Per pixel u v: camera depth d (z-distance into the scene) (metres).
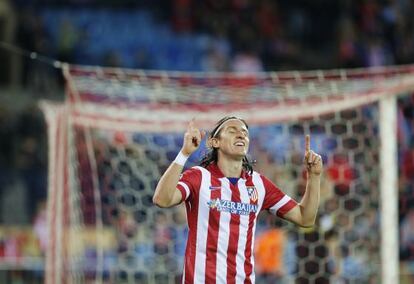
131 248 30.08
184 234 29.95
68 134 23.50
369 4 53.56
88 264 30.91
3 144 43.81
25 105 45.62
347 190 28.09
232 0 52.50
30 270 29.61
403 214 35.66
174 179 13.75
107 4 51.19
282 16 53.41
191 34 51.28
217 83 23.25
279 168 29.59
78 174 28.38
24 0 50.03
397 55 52.69
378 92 23.20
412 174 37.06
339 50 52.41
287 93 23.56
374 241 27.33
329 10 55.00
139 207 30.08
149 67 49.91
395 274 23.17
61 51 49.38
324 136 30.48
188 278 14.20
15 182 41.84
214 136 14.67
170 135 29.25
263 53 51.66
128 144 29.56
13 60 47.22
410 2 54.47
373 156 27.59
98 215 26.11
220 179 14.49
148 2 51.78
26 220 40.22
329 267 27.03
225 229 14.27
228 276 14.16
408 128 38.72
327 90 23.33
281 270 27.89
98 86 23.56
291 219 15.00
